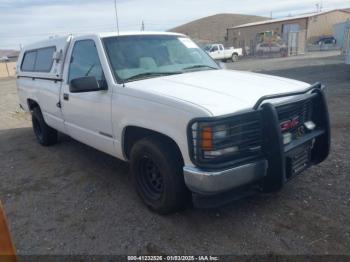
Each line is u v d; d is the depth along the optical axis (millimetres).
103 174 5094
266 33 45781
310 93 3742
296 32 40250
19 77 7309
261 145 3209
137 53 4398
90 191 4543
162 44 4723
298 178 4418
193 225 3559
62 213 4035
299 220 3504
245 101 3223
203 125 2982
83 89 3914
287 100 3377
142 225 3633
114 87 3969
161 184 3660
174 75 4184
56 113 5594
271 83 3809
